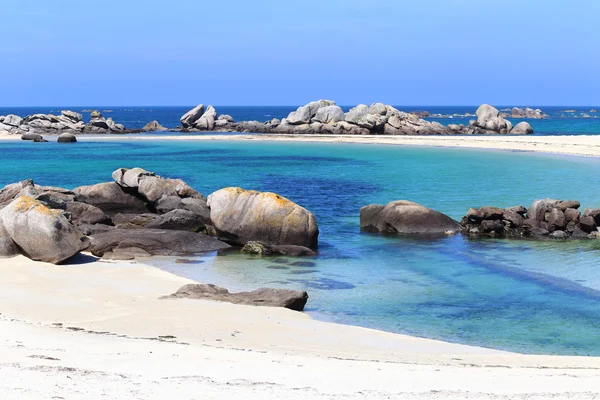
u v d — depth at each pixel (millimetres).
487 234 27812
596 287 19250
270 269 21453
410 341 14047
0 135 95875
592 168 51062
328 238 27141
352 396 8297
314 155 67438
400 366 11008
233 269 21391
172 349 11266
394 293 18516
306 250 23953
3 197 29844
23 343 10766
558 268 21703
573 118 195250
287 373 9734
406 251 24547
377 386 9055
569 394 8727
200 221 26625
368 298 17953
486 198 36875
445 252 24359
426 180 45688
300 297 16734
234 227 24766
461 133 106625
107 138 93875
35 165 56875
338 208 34844
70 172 51438
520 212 29078
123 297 16672
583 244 25828
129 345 11383
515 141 78312
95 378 8492
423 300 17812
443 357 12594
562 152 64188
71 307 15469
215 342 12711
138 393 7879
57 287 17641
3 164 57656
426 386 9164
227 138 93375
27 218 20828
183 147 78625
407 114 107938
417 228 28219
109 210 30672
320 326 14812
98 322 14062
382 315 16359
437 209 33438
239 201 25266
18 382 7914
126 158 64438
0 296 16266
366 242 26281
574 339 14602
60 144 83125
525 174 48062
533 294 18484
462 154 65500
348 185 43594
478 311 16766
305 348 12797
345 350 12883
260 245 24000
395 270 21438
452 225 28578
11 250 20844
